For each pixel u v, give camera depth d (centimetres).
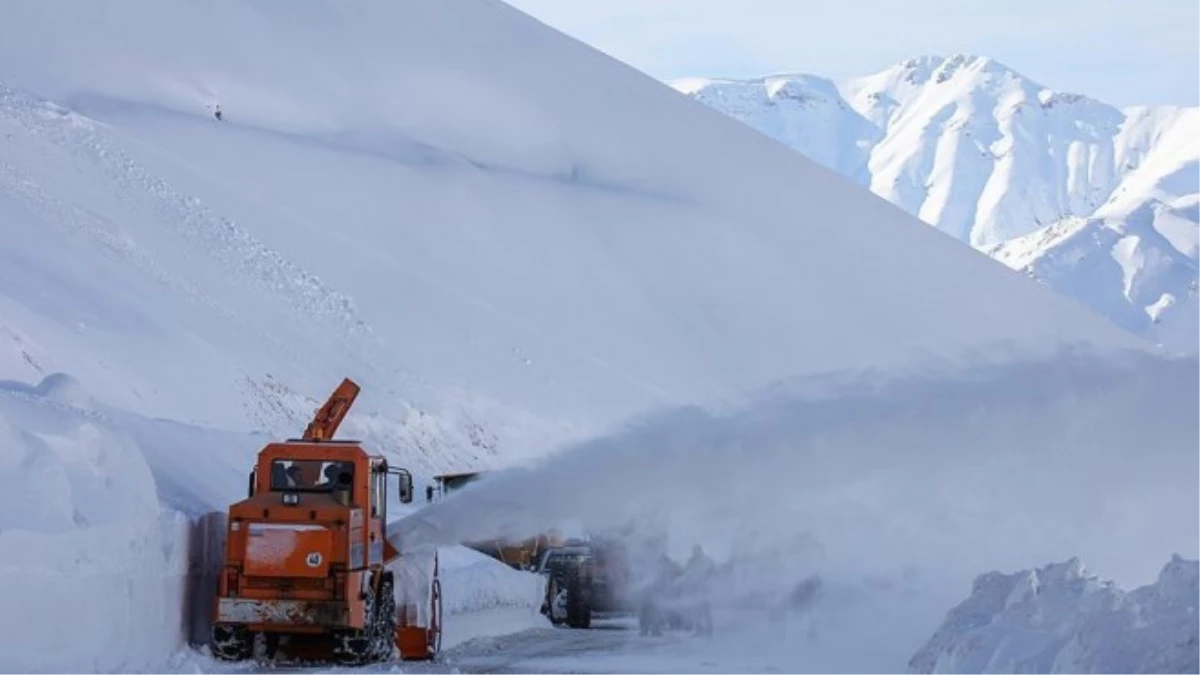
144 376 8881
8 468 3784
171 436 6481
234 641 4484
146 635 4181
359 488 4653
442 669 4584
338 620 4456
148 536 4244
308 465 4662
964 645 3400
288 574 4447
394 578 5138
